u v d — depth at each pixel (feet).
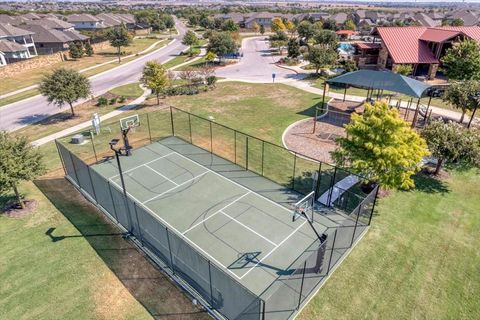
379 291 43.29
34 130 101.24
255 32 386.93
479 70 122.42
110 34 232.73
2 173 53.06
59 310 41.19
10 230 55.06
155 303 41.75
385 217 57.26
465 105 88.22
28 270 47.06
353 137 57.98
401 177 54.90
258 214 57.88
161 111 114.73
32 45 256.11
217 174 71.10
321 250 41.27
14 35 239.50
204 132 94.12
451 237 52.54
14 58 213.05
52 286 44.50
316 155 79.82
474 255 48.88
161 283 44.60
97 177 56.13
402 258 48.47
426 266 47.09
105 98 127.85
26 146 61.46
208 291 40.24
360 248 50.44
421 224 55.52
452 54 129.08
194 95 135.33
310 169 72.90
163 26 402.72
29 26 267.80
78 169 63.10
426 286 43.98
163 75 121.39
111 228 55.21
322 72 170.40
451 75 128.47
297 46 200.23
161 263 47.60
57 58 212.84
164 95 131.34
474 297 42.37
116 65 206.39
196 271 40.81
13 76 175.42
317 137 90.58
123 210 52.65
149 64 119.34
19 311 41.11
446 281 44.70
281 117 106.73
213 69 182.19
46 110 121.70
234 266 46.52
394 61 155.94
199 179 69.26
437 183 67.46
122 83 160.86
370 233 53.47
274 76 155.02
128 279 45.32
